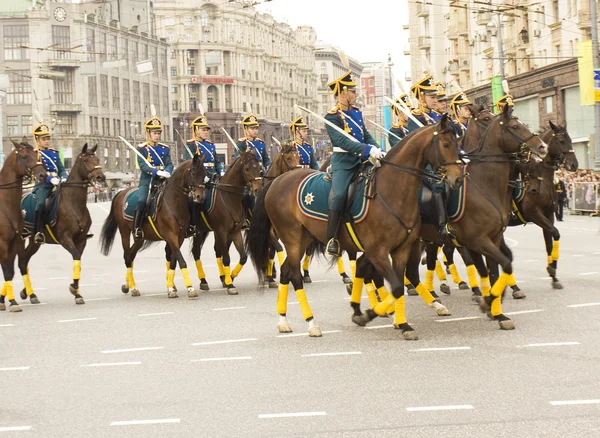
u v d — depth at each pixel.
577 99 47.53
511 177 15.31
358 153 12.02
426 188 13.16
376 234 11.90
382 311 12.51
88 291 19.17
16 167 16.50
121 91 112.69
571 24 47.28
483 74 61.56
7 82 50.66
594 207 39.56
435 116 15.05
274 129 163.25
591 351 10.55
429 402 8.62
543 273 18.16
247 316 14.49
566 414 8.05
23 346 12.60
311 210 12.52
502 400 8.59
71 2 103.12
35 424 8.45
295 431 7.88
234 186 17.80
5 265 16.50
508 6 41.59
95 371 10.70
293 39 178.25
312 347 11.61
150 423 8.31
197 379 10.04
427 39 73.75
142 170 17.98
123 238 18.44
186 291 18.45
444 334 12.08
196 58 145.25
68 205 17.34
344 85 12.57
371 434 7.70
